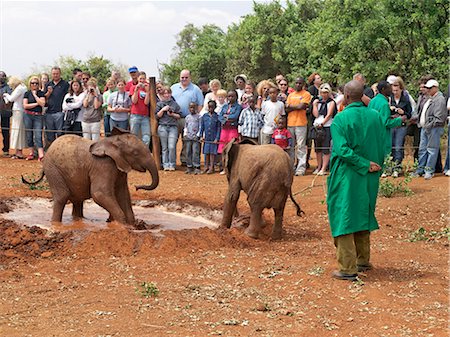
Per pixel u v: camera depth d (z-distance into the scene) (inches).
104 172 428.8
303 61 1268.5
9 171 669.3
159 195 562.3
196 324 267.3
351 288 315.0
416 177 612.4
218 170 705.0
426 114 601.0
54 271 342.6
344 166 323.6
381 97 528.1
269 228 448.1
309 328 265.9
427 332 262.7
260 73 1501.0
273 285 319.9
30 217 456.4
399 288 316.8
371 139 326.3
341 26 931.3
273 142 645.9
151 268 346.9
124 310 282.2
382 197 537.6
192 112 684.1
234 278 330.0
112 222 437.4
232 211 433.7
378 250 390.6
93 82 700.7
